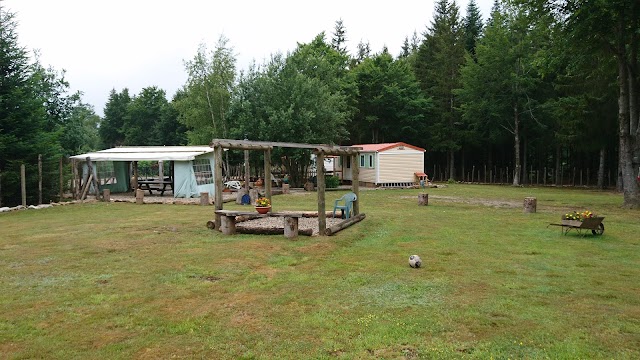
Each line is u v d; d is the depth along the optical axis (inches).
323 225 437.4
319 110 1157.1
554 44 769.6
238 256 346.6
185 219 562.6
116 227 496.7
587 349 179.3
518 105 1378.0
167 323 209.3
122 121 2896.2
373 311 224.1
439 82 1627.7
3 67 777.6
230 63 1357.0
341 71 1721.2
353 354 176.7
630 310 223.1
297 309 227.9
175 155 879.7
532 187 1240.8
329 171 1416.1
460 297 244.8
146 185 983.0
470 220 548.1
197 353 179.2
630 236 434.6
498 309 225.1
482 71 1368.1
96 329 203.3
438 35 1787.6
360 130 1780.3
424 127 1680.6
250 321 211.9
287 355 176.4
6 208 666.2
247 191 780.6
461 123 1576.0
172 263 324.5
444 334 195.0
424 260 335.0
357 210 551.2
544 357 172.6
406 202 784.3
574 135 1120.2
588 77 991.0
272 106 1133.7
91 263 325.7
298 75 1157.1
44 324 209.3
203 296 249.8
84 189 840.9
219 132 1305.4
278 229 446.3
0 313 223.5
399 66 1699.1
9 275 293.9
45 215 621.6
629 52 723.4
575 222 433.4
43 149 796.6
